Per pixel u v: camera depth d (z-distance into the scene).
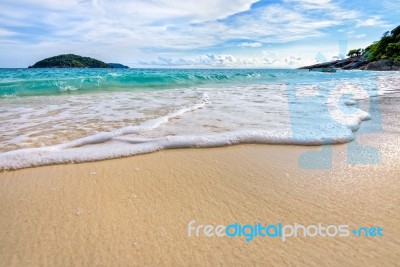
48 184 2.45
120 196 2.23
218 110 5.41
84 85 11.29
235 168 2.79
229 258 1.53
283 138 3.58
